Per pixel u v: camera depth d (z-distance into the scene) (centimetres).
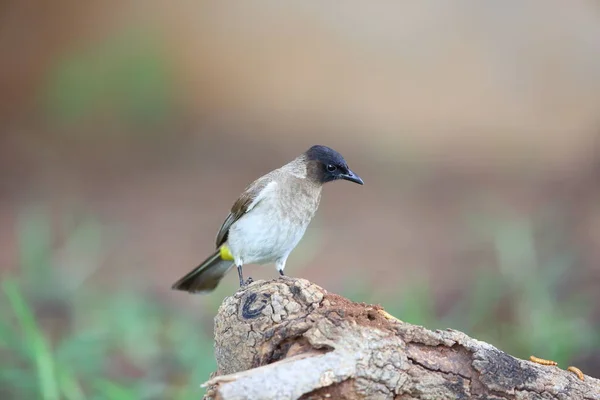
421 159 1841
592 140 1780
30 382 844
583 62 2227
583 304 1058
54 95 1925
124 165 1783
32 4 2083
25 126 1900
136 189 1652
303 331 471
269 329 482
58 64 1984
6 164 1755
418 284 1073
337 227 1459
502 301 1086
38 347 791
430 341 475
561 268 1116
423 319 984
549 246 1241
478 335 1002
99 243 1361
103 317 1051
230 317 498
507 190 1602
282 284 500
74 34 2083
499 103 2139
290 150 1856
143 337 1019
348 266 1262
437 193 1638
